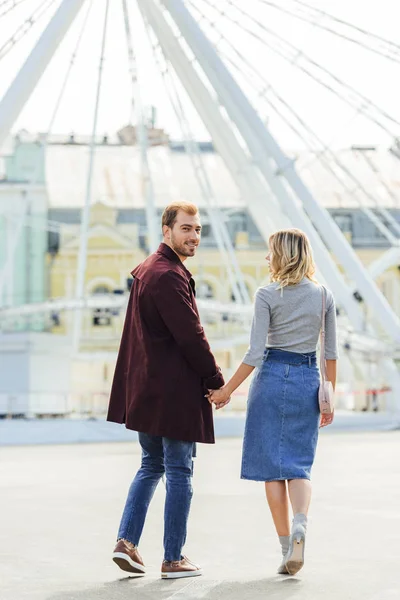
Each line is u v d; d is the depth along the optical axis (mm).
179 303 7805
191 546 9516
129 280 50062
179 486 7934
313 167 95062
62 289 84062
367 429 44781
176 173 92062
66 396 52406
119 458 25859
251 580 7652
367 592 7078
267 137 39000
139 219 88438
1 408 50875
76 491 15766
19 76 32156
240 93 38375
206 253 86438
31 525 11367
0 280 51531
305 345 8094
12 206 84312
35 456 27484
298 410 7996
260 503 13469
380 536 10062
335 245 40688
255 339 7988
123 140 92625
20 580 7797
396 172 94812
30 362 51844
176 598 6984
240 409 63156
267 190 43281
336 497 14023
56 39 32625
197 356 7805
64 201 87312
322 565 8312
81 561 8742
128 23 47094
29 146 87000
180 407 7879
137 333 8023
